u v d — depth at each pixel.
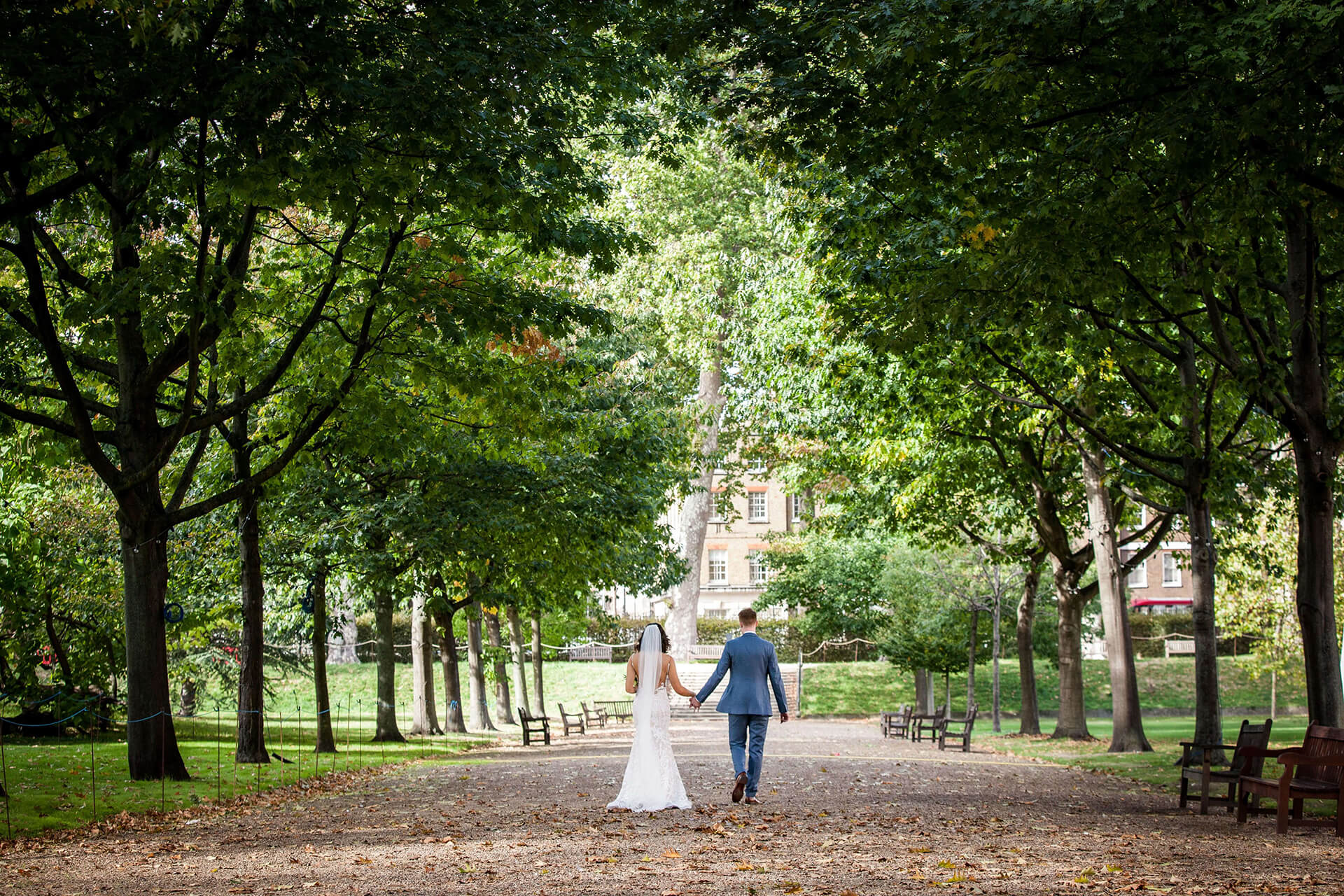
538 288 17.27
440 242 15.61
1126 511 28.34
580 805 12.42
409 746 25.62
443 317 15.19
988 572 32.69
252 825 11.18
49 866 8.45
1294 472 22.75
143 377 15.51
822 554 43.78
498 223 15.45
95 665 26.05
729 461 46.59
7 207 11.30
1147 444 20.50
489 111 12.41
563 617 41.78
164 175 12.35
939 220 15.02
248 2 11.04
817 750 23.03
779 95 11.30
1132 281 13.97
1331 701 13.46
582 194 15.53
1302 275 13.58
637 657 11.97
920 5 9.88
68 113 10.88
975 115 10.98
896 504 28.97
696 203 38.47
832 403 26.53
